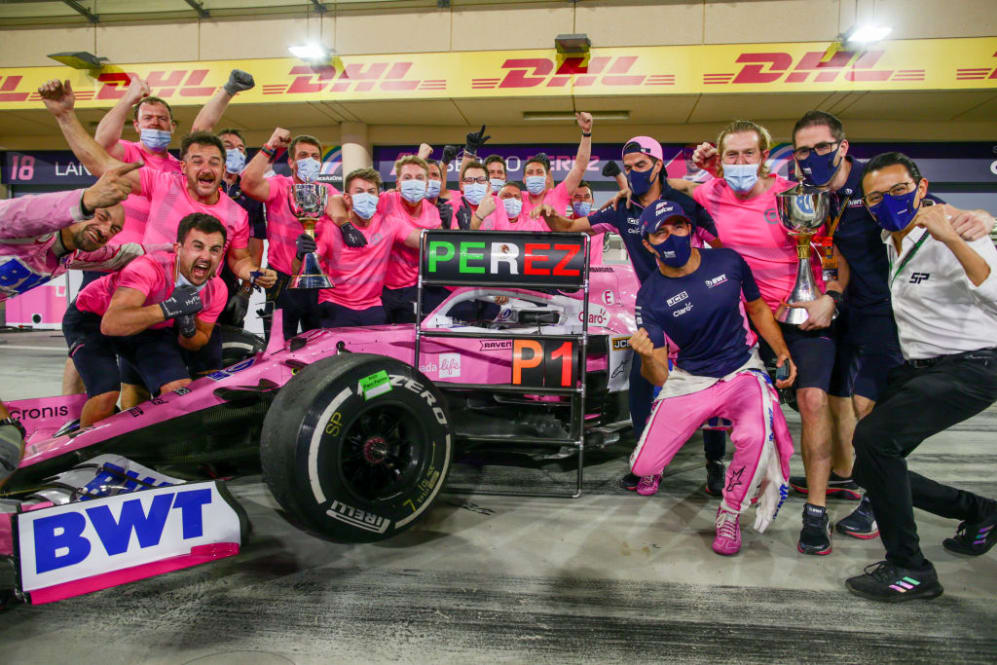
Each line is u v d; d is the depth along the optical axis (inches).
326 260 135.9
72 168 474.0
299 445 81.7
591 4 364.5
